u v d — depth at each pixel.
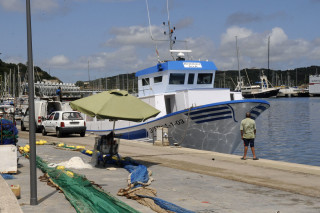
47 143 19.56
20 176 9.76
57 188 7.96
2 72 158.12
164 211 6.09
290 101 138.75
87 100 11.23
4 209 5.10
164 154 14.84
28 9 6.66
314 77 181.50
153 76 21.22
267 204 6.90
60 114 24.81
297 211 6.41
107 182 9.21
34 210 6.26
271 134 37.88
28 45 6.62
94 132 26.98
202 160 13.11
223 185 8.75
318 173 10.05
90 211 5.86
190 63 20.52
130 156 14.29
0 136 10.49
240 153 25.39
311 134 36.47
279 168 11.13
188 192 7.98
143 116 10.76
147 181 9.00
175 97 19.73
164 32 22.11
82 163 11.91
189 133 18.73
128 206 6.24
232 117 17.58
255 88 158.50
